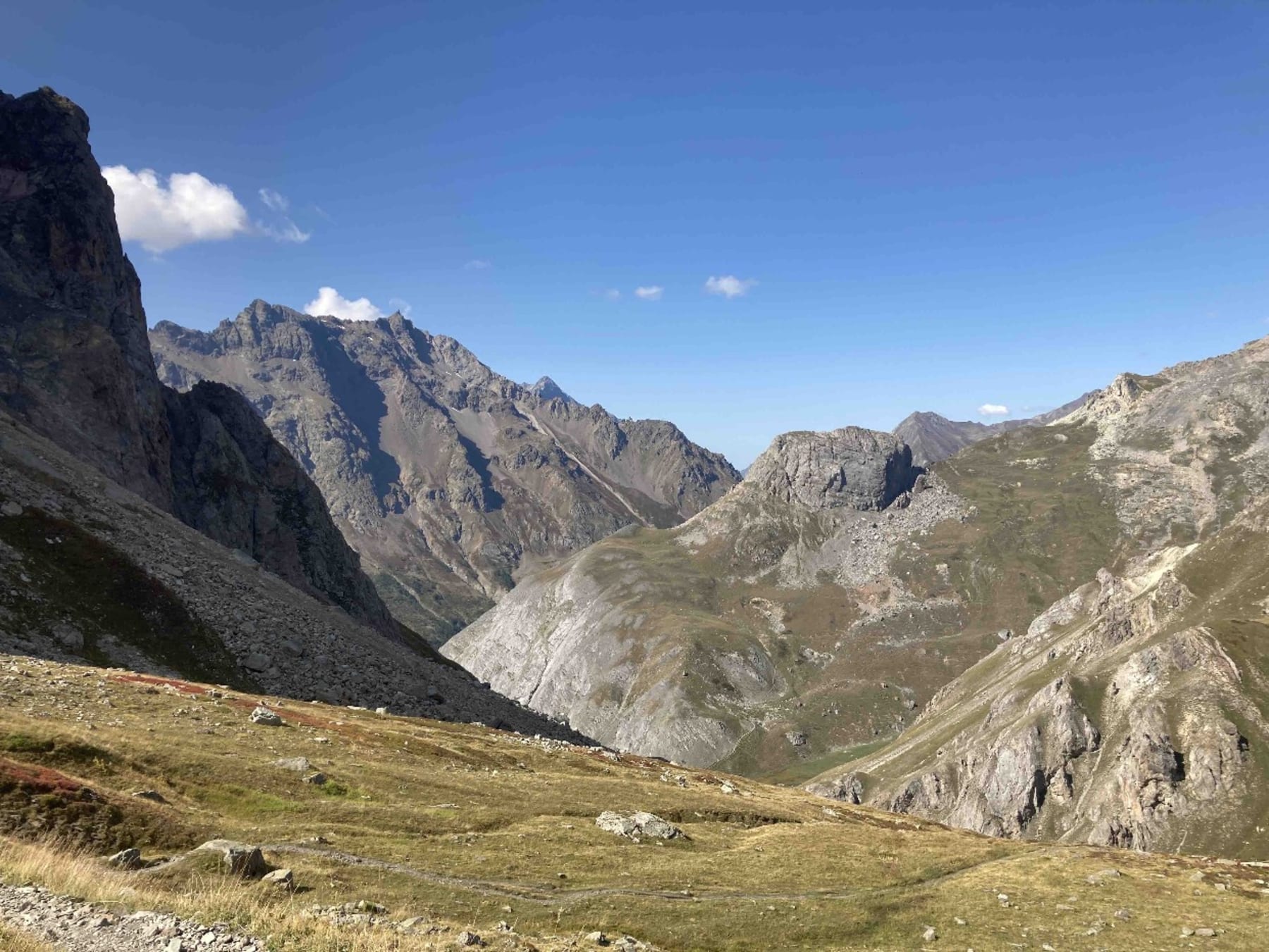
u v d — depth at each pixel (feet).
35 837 107.45
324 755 196.95
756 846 212.84
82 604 298.35
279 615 390.63
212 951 77.36
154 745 158.71
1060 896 199.62
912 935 164.76
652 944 135.64
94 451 501.15
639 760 385.70
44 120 631.15
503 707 484.33
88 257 608.19
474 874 145.28
